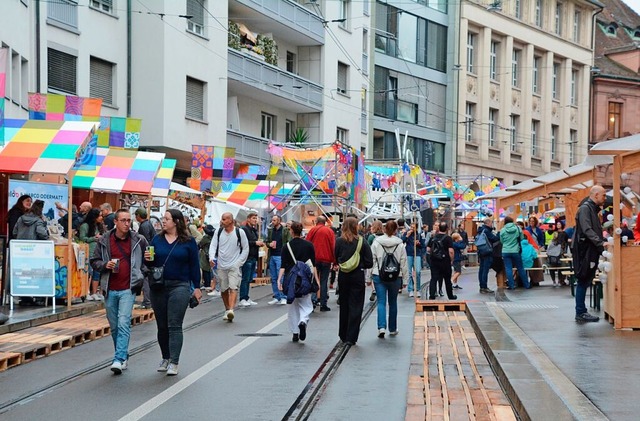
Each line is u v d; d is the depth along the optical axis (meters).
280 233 21.52
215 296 23.19
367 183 33.16
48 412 8.96
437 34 60.53
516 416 8.36
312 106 45.91
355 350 13.60
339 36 49.12
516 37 65.62
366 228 30.59
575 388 8.74
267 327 16.38
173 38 34.00
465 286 27.66
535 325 14.31
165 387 10.32
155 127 33.53
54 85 30.08
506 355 10.93
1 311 16.28
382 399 9.73
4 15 24.66
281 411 9.02
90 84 31.91
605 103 72.88
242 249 17.55
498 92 65.19
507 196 27.89
